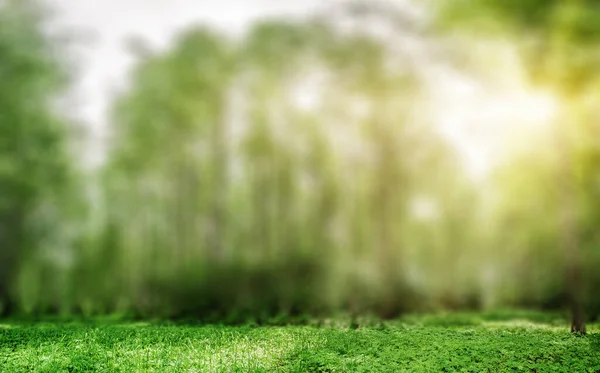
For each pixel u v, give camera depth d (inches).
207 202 1264.8
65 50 1195.9
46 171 1127.0
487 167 1018.7
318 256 1083.9
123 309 1130.7
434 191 1263.5
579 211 882.1
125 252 1275.8
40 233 1151.0
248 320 860.6
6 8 1137.4
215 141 1277.1
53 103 1178.0
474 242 1425.9
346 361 484.1
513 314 1028.5
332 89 1180.5
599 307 973.2
